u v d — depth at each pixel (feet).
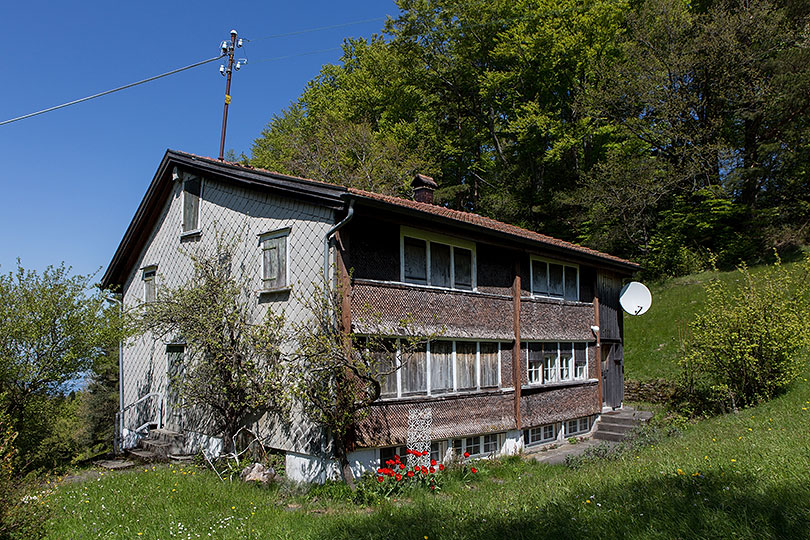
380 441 35.12
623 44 101.55
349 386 32.58
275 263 38.88
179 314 39.09
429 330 38.99
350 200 32.89
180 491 31.96
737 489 20.88
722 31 90.94
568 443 52.95
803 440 28.32
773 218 88.63
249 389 38.34
